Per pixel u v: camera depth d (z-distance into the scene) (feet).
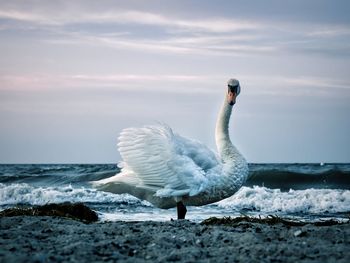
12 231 27.99
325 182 109.19
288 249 23.95
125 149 38.93
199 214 55.31
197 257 22.99
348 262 21.74
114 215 52.70
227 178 38.58
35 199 74.08
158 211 56.95
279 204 64.54
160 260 22.50
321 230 27.89
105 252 23.66
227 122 41.01
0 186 90.99
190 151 38.70
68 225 30.14
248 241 25.76
